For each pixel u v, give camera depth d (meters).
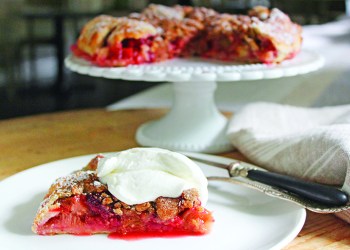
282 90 0.94
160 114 0.87
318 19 1.61
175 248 0.49
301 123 0.73
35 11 2.57
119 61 0.70
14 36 2.43
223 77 0.65
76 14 2.31
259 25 0.73
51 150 0.73
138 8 2.39
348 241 0.52
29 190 0.57
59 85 2.29
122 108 0.93
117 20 0.75
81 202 0.51
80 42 0.76
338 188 0.56
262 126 0.71
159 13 0.80
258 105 0.76
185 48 0.78
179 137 0.73
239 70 0.68
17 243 0.49
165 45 0.75
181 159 0.52
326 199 0.52
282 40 0.72
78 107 2.05
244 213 0.54
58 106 2.07
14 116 1.95
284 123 0.72
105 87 2.29
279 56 0.72
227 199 0.56
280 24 0.76
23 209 0.54
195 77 0.65
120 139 0.77
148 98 1.03
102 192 0.51
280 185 0.55
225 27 0.75
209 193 0.57
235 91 0.97
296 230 0.50
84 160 0.63
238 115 0.74
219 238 0.50
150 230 0.51
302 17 1.62
